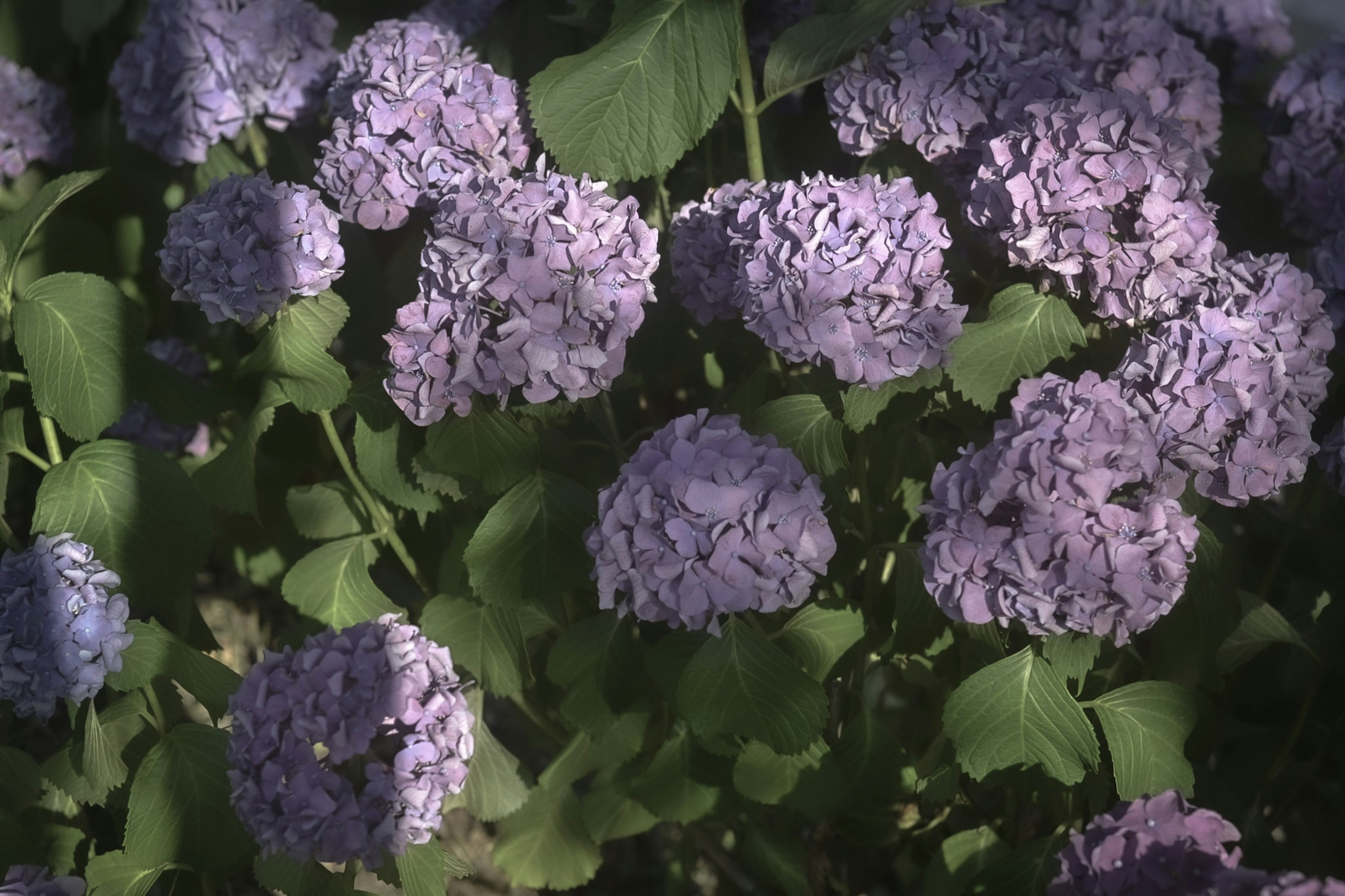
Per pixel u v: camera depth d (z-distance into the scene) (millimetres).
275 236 1932
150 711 2014
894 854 2287
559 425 2062
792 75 2027
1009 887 1921
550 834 2203
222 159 2311
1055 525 1760
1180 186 1875
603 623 2035
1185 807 1783
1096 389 1817
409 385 1879
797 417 1946
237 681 2010
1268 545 2217
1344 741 2080
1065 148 1881
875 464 2107
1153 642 2053
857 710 2143
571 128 1996
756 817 2150
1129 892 1747
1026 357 1915
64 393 1980
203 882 1999
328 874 1947
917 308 1859
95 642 1885
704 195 2160
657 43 1987
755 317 1876
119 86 2268
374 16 2604
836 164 2268
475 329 1854
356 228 2264
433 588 2238
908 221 1879
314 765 1807
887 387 1906
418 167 1992
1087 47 2152
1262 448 1858
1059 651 1864
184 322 2572
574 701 2031
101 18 2541
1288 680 2150
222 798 1960
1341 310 2027
